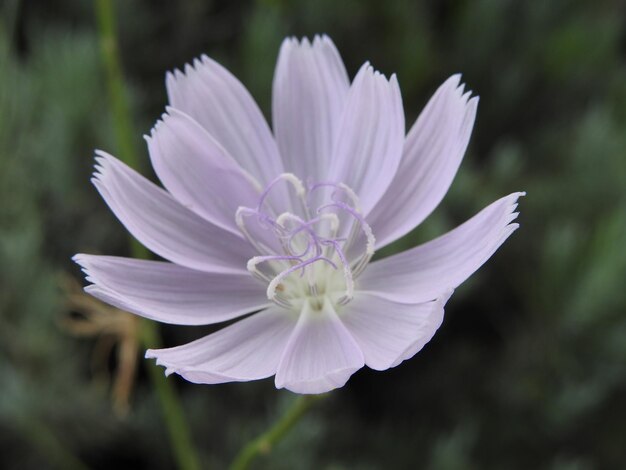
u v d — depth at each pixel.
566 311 0.21
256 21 0.22
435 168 0.16
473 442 0.21
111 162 0.15
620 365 0.21
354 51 0.24
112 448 0.22
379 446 0.21
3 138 0.20
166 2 0.24
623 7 0.27
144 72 0.24
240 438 0.21
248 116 0.16
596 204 0.22
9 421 0.20
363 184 0.16
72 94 0.21
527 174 0.23
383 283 0.16
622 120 0.24
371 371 0.22
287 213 0.16
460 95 0.15
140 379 0.22
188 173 0.16
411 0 0.24
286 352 0.15
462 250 0.15
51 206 0.22
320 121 0.16
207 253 0.16
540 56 0.24
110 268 0.15
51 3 0.24
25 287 0.20
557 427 0.21
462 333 0.23
